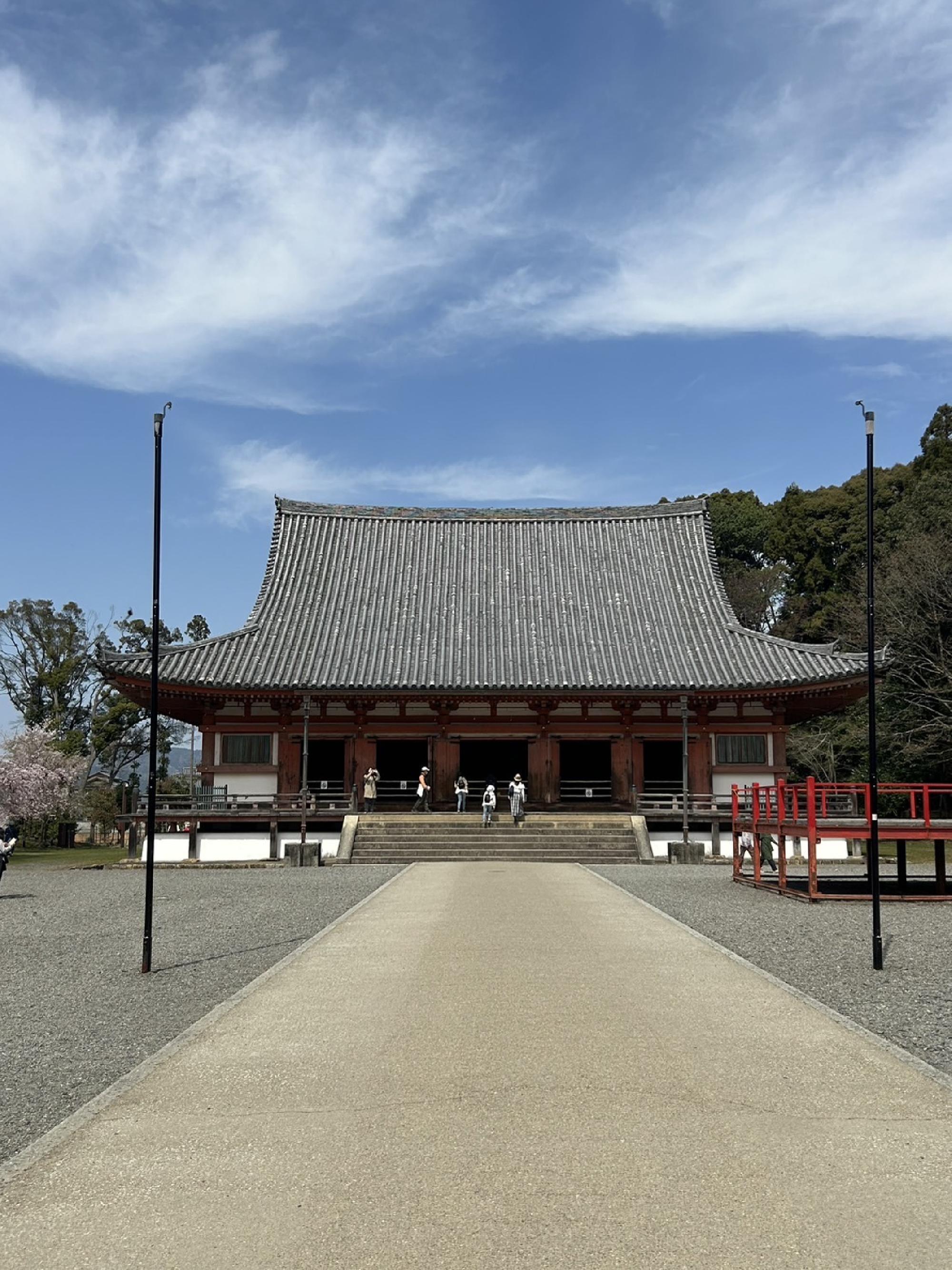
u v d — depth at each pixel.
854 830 23.22
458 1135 7.65
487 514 51.38
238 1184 6.93
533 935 16.78
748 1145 7.44
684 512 50.34
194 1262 5.91
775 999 12.05
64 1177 7.12
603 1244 5.99
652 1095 8.52
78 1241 6.20
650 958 14.67
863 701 53.03
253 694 39.88
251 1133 7.83
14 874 35.16
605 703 41.59
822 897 22.59
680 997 12.09
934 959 15.37
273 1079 9.13
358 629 43.97
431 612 45.38
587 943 15.91
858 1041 10.22
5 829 27.88
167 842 36.75
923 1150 7.37
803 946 16.47
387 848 35.00
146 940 15.13
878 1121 7.95
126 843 64.81
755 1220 6.28
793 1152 7.32
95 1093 9.29
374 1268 5.79
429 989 12.59
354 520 51.03
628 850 34.66
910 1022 11.34
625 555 48.94
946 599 50.66
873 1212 6.39
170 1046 10.31
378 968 13.98
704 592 46.00
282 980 13.30
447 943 15.97
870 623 16.67
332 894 24.48
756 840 26.00
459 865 32.16
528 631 44.00
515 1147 7.42
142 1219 6.47
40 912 23.33
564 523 51.16
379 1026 10.84
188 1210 6.57
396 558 49.03
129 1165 7.29
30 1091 9.38
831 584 74.69
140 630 86.56
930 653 50.34
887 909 21.48
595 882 26.19
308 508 50.88
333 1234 6.18
